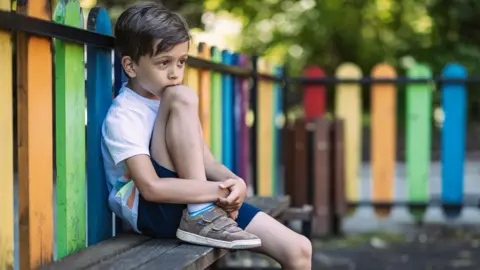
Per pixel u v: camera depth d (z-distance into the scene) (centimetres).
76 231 269
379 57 1273
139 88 272
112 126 264
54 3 266
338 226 592
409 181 624
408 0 1089
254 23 1075
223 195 261
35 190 238
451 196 618
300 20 1099
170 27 261
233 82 478
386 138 626
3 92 219
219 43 1119
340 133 587
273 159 598
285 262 274
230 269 420
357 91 626
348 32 1199
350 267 479
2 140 219
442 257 510
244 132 521
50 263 231
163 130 265
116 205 276
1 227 219
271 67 577
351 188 630
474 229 615
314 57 1255
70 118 262
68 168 261
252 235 256
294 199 584
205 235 257
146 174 256
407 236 586
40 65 240
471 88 1352
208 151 293
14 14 212
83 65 272
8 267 224
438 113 1317
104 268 224
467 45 1320
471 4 1215
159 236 273
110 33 288
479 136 1268
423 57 1291
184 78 356
